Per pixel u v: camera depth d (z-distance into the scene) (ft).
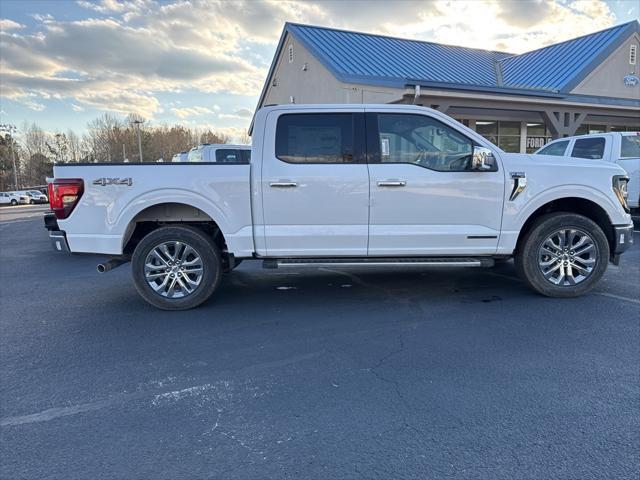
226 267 18.04
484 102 49.55
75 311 17.35
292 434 9.00
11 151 302.86
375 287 19.56
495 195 16.34
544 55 72.69
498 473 7.77
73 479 7.80
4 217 92.07
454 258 16.88
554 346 12.94
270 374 11.61
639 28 68.44
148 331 14.87
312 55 63.00
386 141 16.31
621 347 12.80
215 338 14.12
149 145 272.72
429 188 16.14
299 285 20.18
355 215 16.24
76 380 11.48
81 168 16.38
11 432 9.21
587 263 17.03
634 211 35.94
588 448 8.39
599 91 67.62
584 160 17.39
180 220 17.16
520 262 17.35
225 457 8.32
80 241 16.60
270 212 16.24
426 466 7.98
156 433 9.12
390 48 68.49
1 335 14.79
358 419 9.48
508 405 9.89
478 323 14.89
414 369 11.69
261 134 16.26
